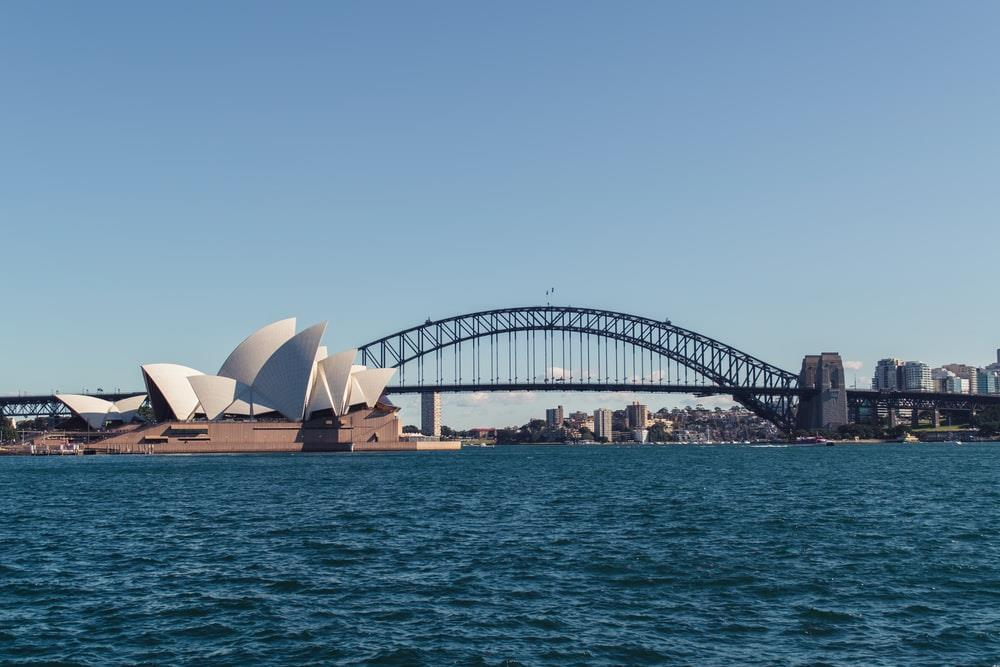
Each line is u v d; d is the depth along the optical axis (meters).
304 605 33.62
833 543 47.34
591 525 56.09
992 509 65.06
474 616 31.75
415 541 49.19
